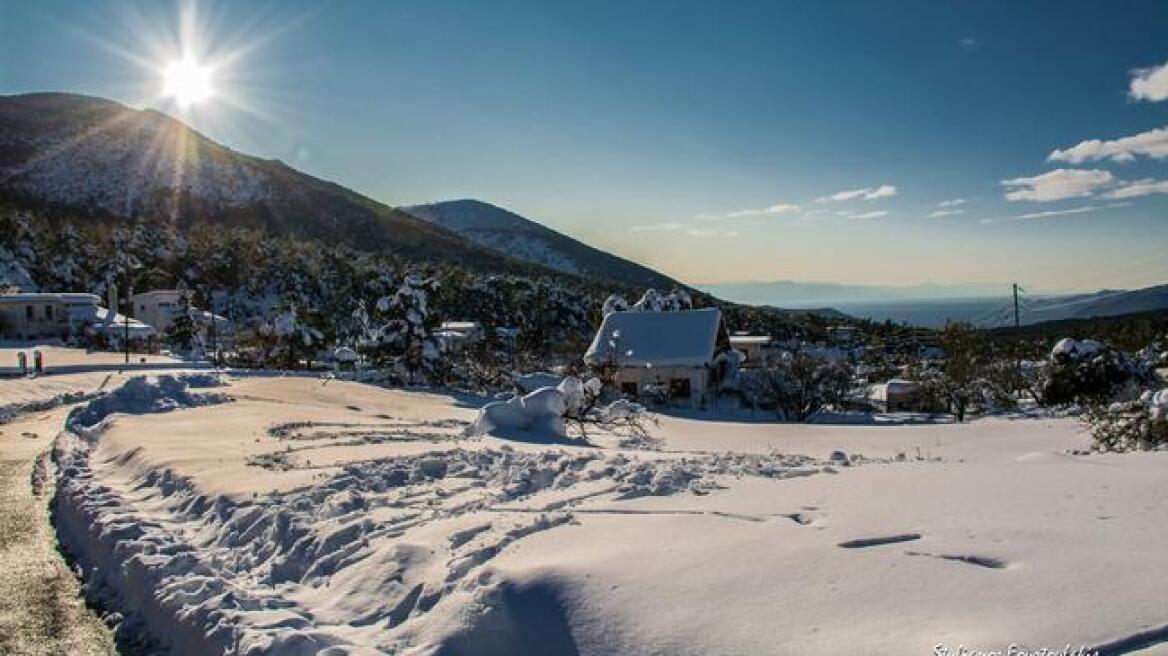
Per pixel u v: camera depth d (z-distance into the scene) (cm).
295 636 578
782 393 4216
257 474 1206
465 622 556
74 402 2867
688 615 527
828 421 4116
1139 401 1927
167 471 1276
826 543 630
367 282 9794
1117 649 422
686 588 562
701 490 911
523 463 1172
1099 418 2109
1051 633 440
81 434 1981
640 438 2238
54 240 9219
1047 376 4222
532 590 577
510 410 2019
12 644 700
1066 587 502
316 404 2939
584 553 652
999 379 4378
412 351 4394
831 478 958
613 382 4412
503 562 645
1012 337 6681
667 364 4616
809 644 470
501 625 550
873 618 489
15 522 1127
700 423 3328
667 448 2055
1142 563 534
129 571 820
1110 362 4056
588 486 979
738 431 2922
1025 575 530
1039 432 2609
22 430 2119
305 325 5588
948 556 580
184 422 2075
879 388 4797
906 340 8162
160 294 7744
